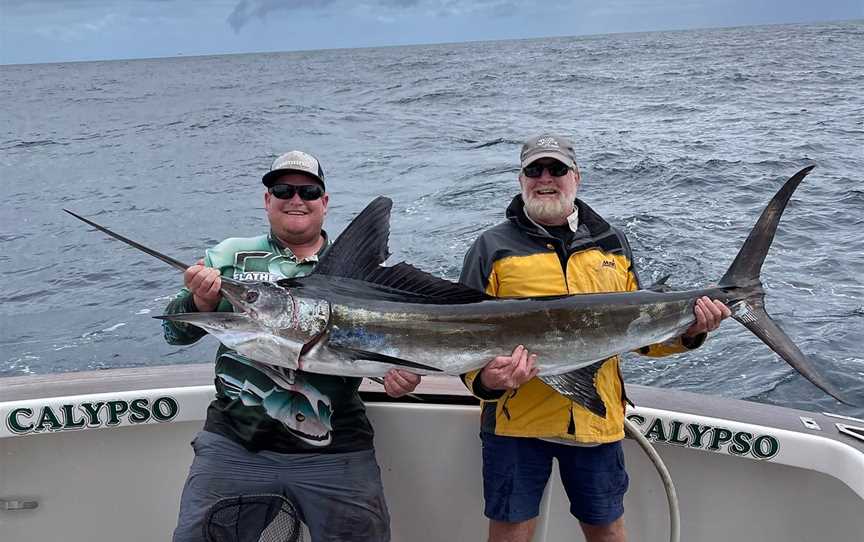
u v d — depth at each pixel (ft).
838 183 34.53
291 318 6.90
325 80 149.89
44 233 33.58
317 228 8.13
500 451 7.48
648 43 227.40
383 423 8.40
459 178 40.93
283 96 114.32
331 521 7.46
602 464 7.41
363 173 44.93
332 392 7.57
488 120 71.82
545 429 7.28
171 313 7.55
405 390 7.24
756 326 7.45
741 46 173.99
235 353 7.63
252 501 7.20
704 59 138.62
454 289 7.22
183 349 19.30
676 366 15.79
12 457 8.23
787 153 43.60
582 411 7.27
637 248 24.35
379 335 7.05
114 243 31.14
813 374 7.00
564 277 7.55
